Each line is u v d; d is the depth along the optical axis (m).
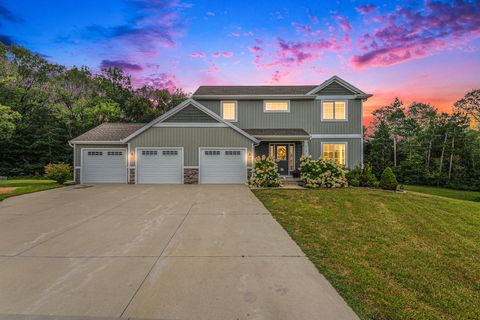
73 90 26.16
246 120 15.26
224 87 16.94
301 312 2.43
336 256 3.90
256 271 3.32
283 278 3.13
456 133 20.78
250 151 13.27
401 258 3.90
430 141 21.88
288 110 15.21
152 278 3.10
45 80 24.94
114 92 29.48
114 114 26.30
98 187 11.84
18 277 3.12
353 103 15.10
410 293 2.88
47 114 23.91
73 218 6.15
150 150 13.19
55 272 3.26
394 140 25.89
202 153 13.21
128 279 3.06
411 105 29.55
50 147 22.19
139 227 5.38
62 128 23.70
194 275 3.18
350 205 7.64
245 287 2.89
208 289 2.84
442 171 20.83
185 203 8.00
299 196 9.14
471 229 5.55
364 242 4.59
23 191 10.27
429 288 3.02
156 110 30.08
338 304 2.59
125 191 10.55
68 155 23.08
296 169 14.86
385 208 7.28
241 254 3.91
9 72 22.39
